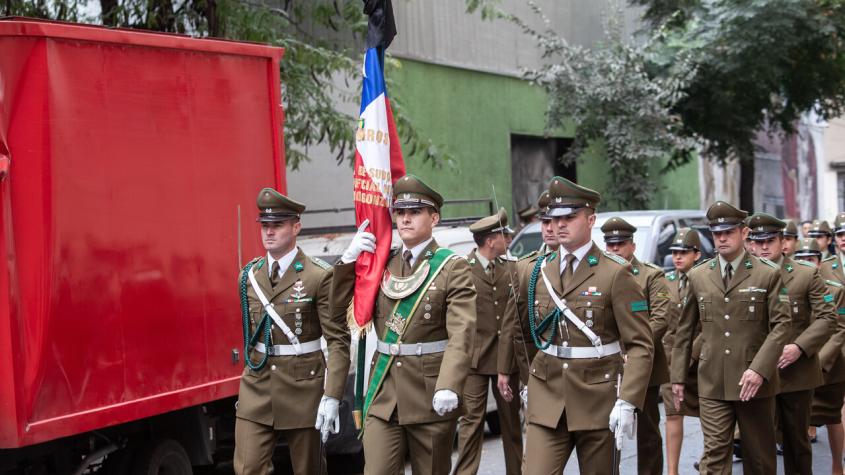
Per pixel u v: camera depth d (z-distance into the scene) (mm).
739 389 7473
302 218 16203
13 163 6355
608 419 6031
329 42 14805
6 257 6262
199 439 7945
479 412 8555
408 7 18391
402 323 6035
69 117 6598
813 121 45031
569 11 24078
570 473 9391
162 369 7133
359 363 6250
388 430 6062
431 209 6133
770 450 7512
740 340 7523
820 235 12141
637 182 20969
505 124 21688
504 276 8773
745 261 7633
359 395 6285
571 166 24469
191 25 12562
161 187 7219
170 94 7344
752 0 20688
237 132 7902
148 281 7070
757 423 7488
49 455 7148
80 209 6629
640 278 8477
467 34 20297
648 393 8258
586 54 20422
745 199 24828
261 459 6754
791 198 42938
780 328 7352
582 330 6090
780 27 20906
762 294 7492
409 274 6105
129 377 6875
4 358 6242
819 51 23094
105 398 6711
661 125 20125
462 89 20188
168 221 7254
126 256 6922
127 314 6895
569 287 6160
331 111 12844
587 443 6098
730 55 21234
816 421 8953
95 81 6793
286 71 12430
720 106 23172
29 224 6375
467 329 5879
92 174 6727
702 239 14078
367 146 6379
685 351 7871
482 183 20781
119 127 6941
